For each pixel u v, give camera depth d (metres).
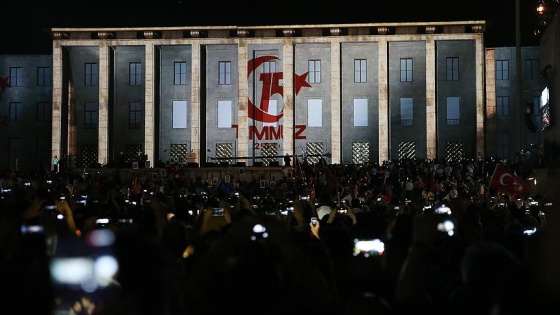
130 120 84.75
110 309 5.03
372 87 83.88
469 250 6.69
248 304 5.73
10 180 49.41
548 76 61.56
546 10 60.75
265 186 49.50
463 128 82.38
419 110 83.19
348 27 82.94
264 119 83.75
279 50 83.81
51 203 12.82
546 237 4.32
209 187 54.31
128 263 5.43
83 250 5.27
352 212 17.56
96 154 84.19
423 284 6.90
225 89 85.00
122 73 85.00
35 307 5.37
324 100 83.94
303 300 5.61
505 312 4.39
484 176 61.97
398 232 7.99
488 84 82.75
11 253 7.77
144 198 25.52
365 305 5.51
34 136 86.12
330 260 7.80
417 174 61.84
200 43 83.69
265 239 7.31
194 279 6.29
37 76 86.44
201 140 84.31
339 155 83.00
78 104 84.50
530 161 52.31
